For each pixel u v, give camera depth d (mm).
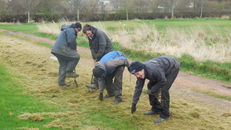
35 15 43469
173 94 8445
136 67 5582
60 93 8047
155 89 5863
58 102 7340
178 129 5977
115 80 7262
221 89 8984
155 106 6555
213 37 15812
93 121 6270
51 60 12430
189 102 7773
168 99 6195
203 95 8438
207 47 13320
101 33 7746
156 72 5688
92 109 6922
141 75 5637
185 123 6266
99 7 47625
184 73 10828
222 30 21031
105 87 7645
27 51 14703
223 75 10352
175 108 7152
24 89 8266
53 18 43031
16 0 45250
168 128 6012
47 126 5918
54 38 20219
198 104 7641
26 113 6500
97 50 7883
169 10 48688
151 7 49844
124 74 10562
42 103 7215
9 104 7004
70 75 8391
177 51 12766
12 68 10789
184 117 6566
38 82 9031
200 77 10320
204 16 45625
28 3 44094
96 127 5988
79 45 17203
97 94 8000
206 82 9734
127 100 7594
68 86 8672
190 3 48000
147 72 5680
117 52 7227
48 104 7168
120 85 7277
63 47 8188
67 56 8234
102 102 7395
